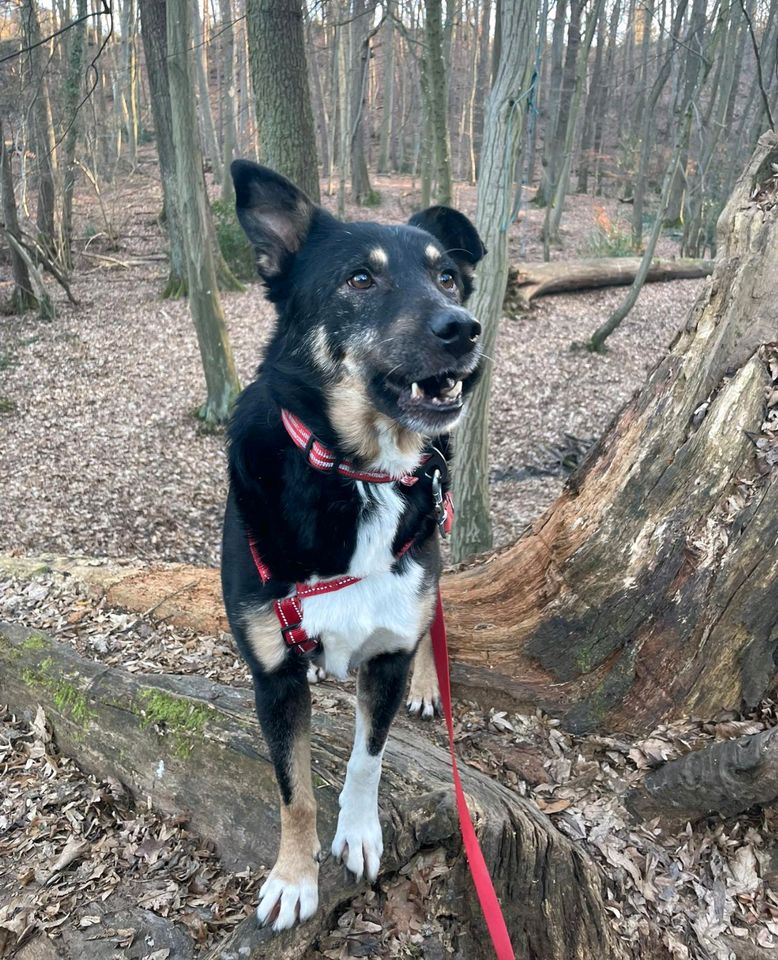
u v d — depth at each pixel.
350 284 0.78
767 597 0.91
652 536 0.99
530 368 4.07
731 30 5.78
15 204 5.07
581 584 1.03
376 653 0.79
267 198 0.83
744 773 0.82
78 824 0.93
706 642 0.94
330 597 0.75
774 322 0.99
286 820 0.76
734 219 1.06
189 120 3.21
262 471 0.75
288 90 2.67
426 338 0.71
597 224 7.41
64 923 0.80
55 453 3.18
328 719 0.97
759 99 6.50
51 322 5.05
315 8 3.08
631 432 1.07
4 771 1.01
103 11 1.80
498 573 1.20
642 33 11.15
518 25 1.62
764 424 0.95
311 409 0.75
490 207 1.75
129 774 0.96
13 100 5.46
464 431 1.96
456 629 1.13
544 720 1.03
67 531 2.57
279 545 0.74
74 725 1.01
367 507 0.75
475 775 0.90
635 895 0.84
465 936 0.77
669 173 3.97
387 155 10.92
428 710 1.06
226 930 0.78
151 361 4.38
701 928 0.82
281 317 0.84
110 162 8.96
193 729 0.93
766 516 0.91
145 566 1.46
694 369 1.01
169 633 1.26
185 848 0.89
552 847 0.82
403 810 0.82
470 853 0.72
